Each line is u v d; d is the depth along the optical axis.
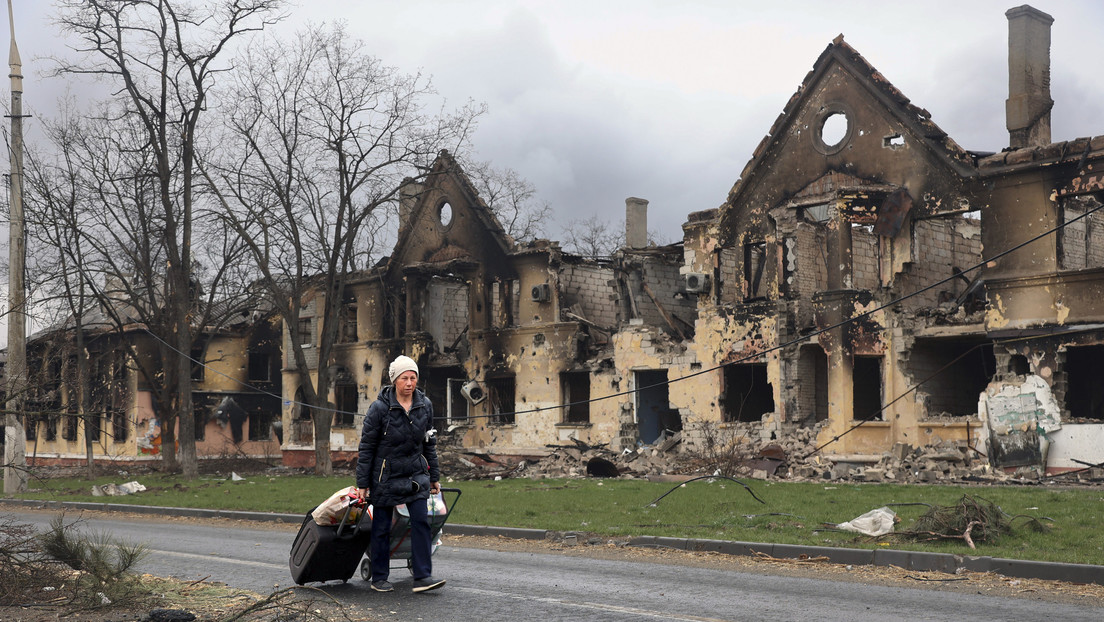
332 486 25.95
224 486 27.81
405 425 8.92
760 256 30.12
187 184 34.16
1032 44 25.98
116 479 34.00
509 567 11.20
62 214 35.16
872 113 27.03
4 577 9.12
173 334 37.22
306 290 41.47
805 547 11.77
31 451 52.34
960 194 25.30
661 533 13.67
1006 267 24.34
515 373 35.19
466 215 37.25
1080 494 17.47
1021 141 25.61
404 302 39.66
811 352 28.84
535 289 34.16
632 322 32.38
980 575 10.23
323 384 34.19
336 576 9.48
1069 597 8.94
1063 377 23.16
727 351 29.45
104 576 9.07
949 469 23.92
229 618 7.77
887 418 26.20
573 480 25.94
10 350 25.30
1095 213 31.88
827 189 27.81
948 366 25.66
